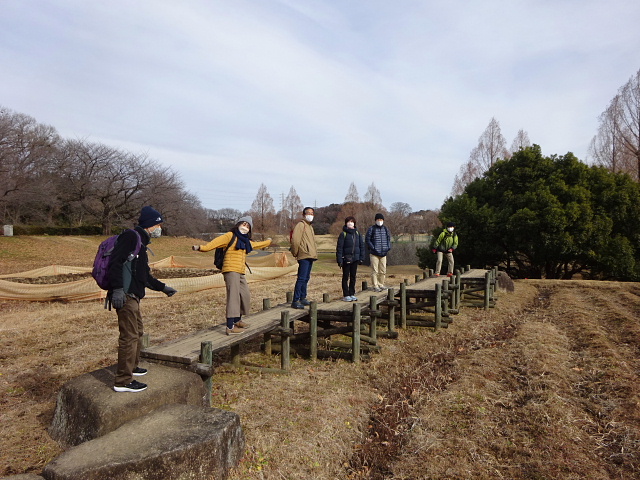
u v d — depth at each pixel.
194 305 10.75
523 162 22.86
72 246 31.02
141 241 3.81
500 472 3.64
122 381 3.72
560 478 3.50
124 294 3.56
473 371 6.09
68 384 4.01
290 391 5.23
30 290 11.67
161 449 3.04
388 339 7.96
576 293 14.17
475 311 10.81
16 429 4.15
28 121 38.78
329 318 6.83
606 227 19.38
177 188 45.25
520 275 24.20
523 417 4.64
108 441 3.16
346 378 5.83
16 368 6.00
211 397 4.65
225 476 3.38
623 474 3.57
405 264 43.78
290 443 3.96
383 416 4.83
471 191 25.84
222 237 5.29
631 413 4.61
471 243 22.78
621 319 9.17
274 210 76.81
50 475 2.80
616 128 34.22
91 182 40.31
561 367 6.13
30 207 37.50
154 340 7.35
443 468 3.70
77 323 8.85
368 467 3.86
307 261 6.95
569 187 20.78
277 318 6.33
